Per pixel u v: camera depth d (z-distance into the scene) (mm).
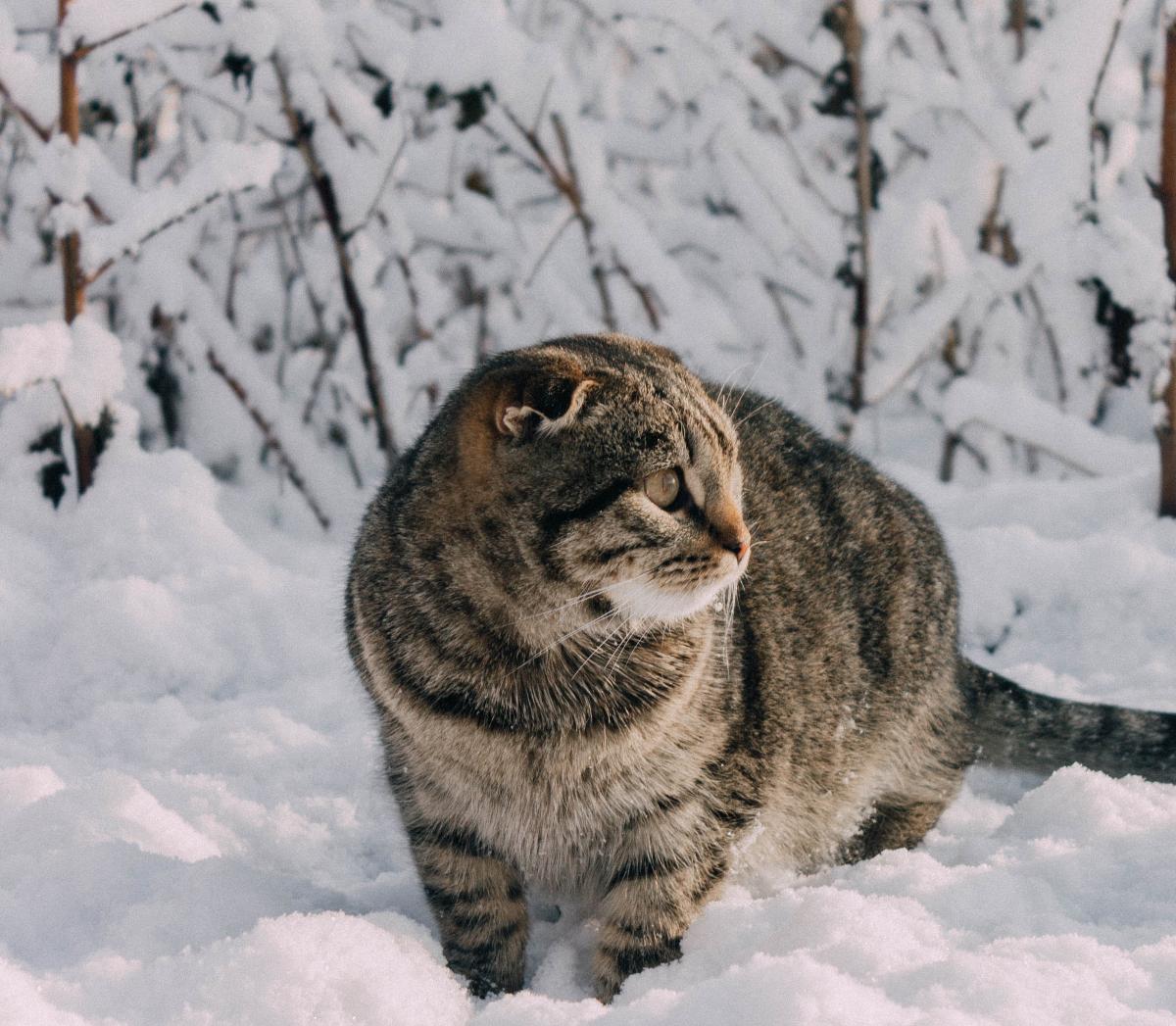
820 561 3543
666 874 2988
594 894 3162
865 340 6047
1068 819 3291
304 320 6926
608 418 2857
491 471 2867
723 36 6090
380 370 5805
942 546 3941
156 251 6086
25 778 3398
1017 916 2680
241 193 6574
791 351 6742
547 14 7445
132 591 4676
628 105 7477
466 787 2926
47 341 4941
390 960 2479
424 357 6176
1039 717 3895
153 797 3432
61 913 2781
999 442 6723
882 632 3625
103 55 5781
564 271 6785
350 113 5547
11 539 4984
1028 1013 2113
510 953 3084
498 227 6344
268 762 4062
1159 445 5422
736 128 6105
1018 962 2285
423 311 6219
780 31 5992
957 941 2537
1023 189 5965
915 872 2930
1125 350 5852
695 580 2910
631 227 5906
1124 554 4938
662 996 2240
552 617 2865
